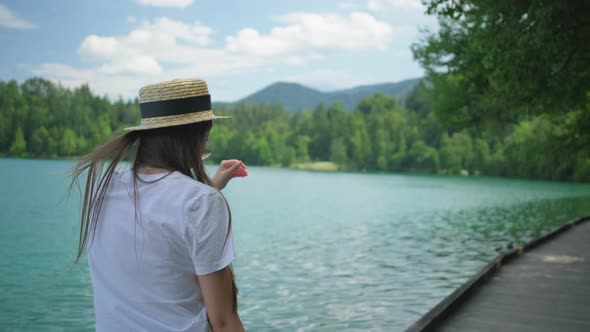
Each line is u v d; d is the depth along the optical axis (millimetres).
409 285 10852
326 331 7512
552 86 10320
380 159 143875
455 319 5695
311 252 16141
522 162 96750
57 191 46656
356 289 10461
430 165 132625
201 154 1573
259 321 8102
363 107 188250
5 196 41000
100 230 1467
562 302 6629
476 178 108750
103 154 1531
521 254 11180
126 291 1410
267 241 19047
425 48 18844
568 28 9109
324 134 178875
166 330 1383
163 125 1480
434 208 37188
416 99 162375
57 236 20656
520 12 9422
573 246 12586
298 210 34781
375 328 7625
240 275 12156
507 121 19531
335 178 106000
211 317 1378
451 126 20250
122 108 164625
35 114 150875
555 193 58406
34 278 12477
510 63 9633
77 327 8422
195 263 1360
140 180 1452
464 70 15859
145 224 1384
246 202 42438
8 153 145375
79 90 176375
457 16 9484
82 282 12016
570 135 23344
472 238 19953
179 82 1510
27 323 8641
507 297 6855
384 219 28578
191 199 1377
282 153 170500
